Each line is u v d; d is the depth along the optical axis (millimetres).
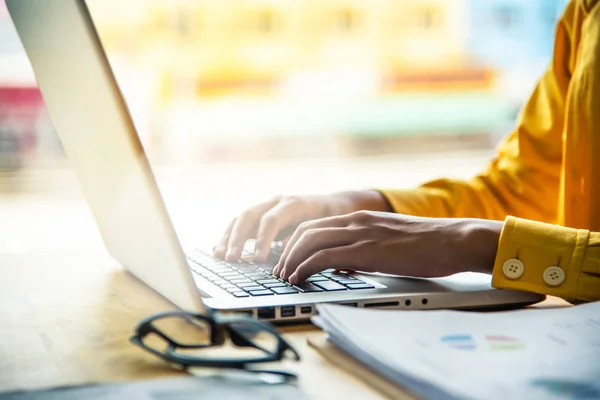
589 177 1223
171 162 6453
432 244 913
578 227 1234
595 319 729
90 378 648
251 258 1073
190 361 660
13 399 585
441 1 7020
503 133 7148
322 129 6879
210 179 5863
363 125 6945
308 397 595
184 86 6453
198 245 1211
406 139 7051
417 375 563
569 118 1244
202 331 768
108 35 6293
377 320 698
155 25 6352
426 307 848
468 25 7059
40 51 960
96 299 943
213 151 6582
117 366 679
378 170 6355
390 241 917
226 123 6594
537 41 7051
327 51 6859
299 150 6797
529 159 1359
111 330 797
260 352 714
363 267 908
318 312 772
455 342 655
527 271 882
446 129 7059
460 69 7070
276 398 587
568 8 1357
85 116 863
